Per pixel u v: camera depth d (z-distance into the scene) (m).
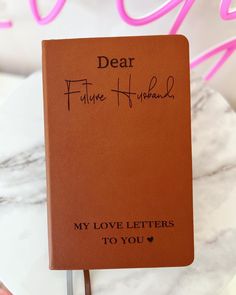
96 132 0.36
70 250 0.36
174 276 0.40
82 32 0.47
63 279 0.40
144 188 0.36
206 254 0.41
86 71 0.35
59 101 0.36
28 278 0.40
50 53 0.35
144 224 0.36
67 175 0.36
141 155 0.36
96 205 0.36
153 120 0.36
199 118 0.43
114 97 0.35
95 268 0.37
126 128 0.36
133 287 0.40
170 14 0.45
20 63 0.50
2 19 0.47
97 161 0.36
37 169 0.42
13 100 0.43
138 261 0.36
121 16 0.41
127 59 0.35
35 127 0.43
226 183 0.42
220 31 0.46
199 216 0.42
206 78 0.47
